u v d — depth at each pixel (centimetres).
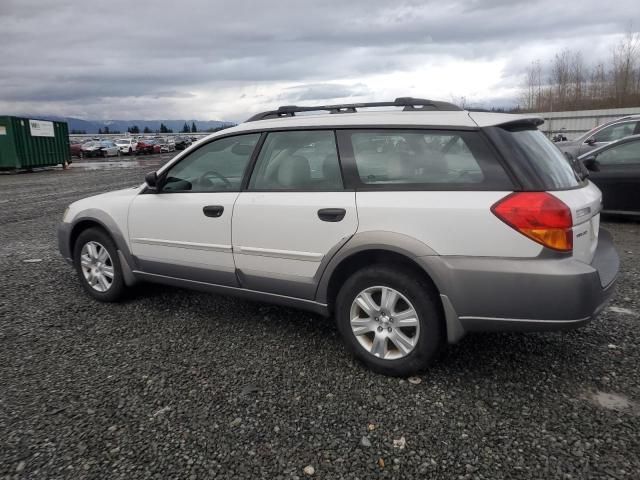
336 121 346
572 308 274
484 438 259
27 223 978
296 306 359
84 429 272
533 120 332
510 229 278
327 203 329
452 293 292
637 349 354
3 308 462
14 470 239
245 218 365
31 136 2745
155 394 307
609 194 800
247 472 237
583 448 249
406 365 314
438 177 305
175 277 423
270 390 310
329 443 258
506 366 334
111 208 452
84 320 430
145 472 238
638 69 4159
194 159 411
